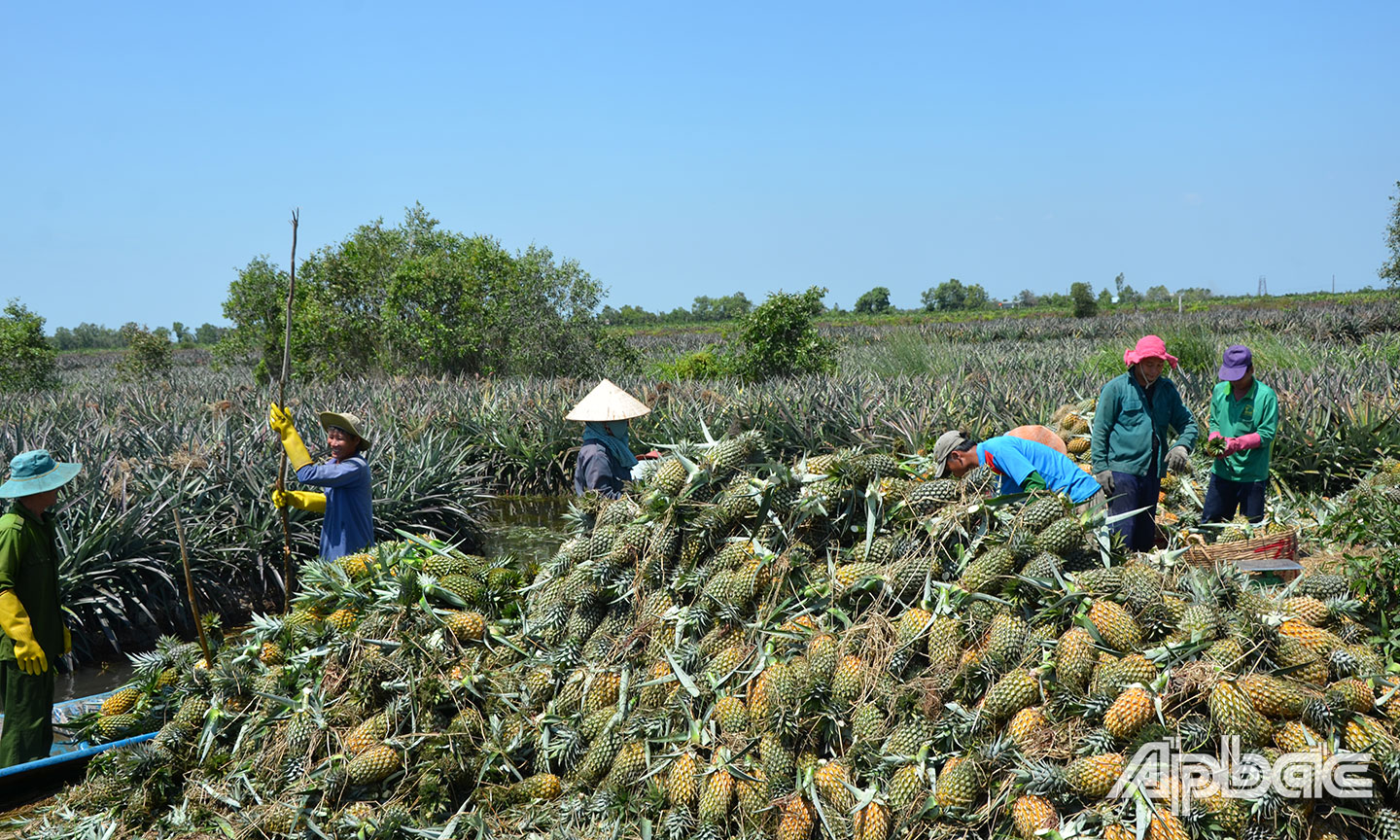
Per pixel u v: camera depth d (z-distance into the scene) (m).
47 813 3.90
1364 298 54.09
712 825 3.26
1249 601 3.45
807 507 3.96
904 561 3.79
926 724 3.24
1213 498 6.19
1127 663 3.17
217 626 4.82
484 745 3.79
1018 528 3.71
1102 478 5.47
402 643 4.05
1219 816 2.83
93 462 8.31
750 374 18.61
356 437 5.54
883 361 19.58
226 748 4.00
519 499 12.38
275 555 8.14
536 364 19.25
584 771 3.64
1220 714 2.98
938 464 4.53
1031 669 3.28
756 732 3.45
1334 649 3.27
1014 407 10.99
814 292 18.58
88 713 4.59
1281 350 16.11
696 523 4.04
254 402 13.56
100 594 6.80
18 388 25.25
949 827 3.05
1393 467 6.29
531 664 4.07
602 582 4.14
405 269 19.47
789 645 3.65
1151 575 3.50
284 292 25.23
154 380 25.27
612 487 6.18
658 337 54.62
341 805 3.64
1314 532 5.39
